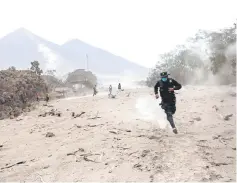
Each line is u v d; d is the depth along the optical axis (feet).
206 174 15.84
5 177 17.48
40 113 47.19
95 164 18.57
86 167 18.17
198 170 16.46
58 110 48.47
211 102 40.19
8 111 53.72
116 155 19.86
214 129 25.75
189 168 16.85
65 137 26.55
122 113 37.93
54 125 33.81
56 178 16.81
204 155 18.93
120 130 27.09
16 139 28.04
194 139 22.81
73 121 34.76
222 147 20.56
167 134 24.98
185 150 20.06
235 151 19.66
